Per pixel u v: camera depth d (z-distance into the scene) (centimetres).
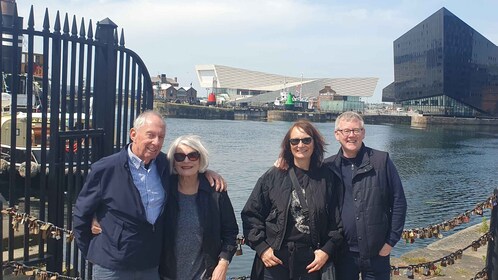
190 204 371
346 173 431
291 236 402
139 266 351
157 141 350
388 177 429
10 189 458
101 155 536
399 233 424
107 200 348
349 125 425
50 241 506
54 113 483
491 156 4525
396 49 13900
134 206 347
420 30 12662
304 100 16725
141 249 350
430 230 518
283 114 13050
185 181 372
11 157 456
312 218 398
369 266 425
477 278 545
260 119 13512
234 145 4872
